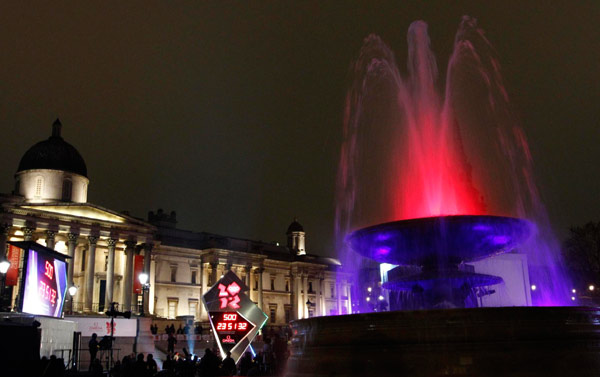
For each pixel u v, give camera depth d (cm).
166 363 2281
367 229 1444
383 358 995
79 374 2462
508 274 2650
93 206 6062
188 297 7469
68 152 6638
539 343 963
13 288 4519
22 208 5528
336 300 9512
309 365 1097
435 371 952
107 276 6066
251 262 8150
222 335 1945
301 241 9819
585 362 962
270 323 8456
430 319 988
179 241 7662
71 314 5400
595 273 5081
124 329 4878
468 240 1383
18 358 1227
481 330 967
